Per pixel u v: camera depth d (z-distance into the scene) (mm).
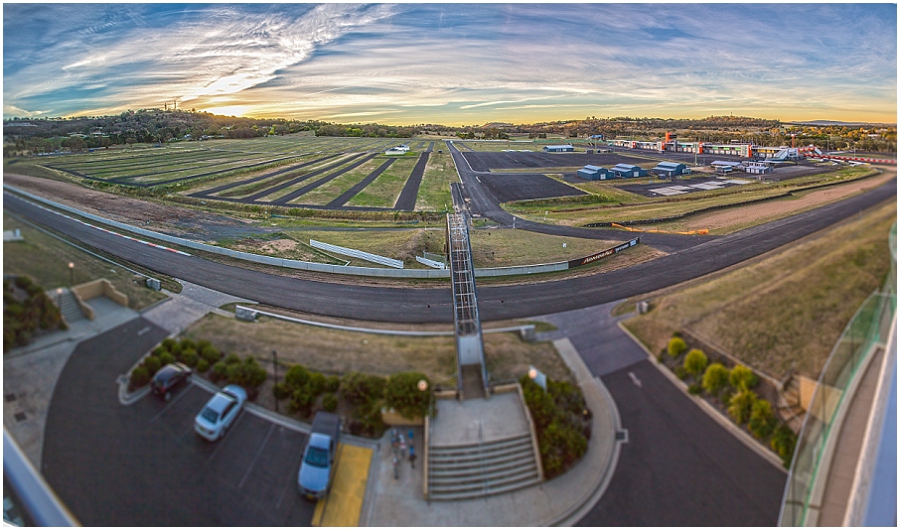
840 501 21281
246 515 20734
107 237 46344
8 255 32969
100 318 31172
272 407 25375
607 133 199750
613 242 53438
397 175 99188
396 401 24172
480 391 26250
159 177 80812
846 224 35594
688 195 69500
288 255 50156
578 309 35781
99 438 23609
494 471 22281
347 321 34844
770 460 22859
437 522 20484
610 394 26578
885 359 25984
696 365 26844
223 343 29891
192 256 46719
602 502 21406
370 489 21703
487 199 79688
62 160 81000
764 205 52719
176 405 25391
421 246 53750
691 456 23172
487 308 37125
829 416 23828
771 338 27484
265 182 85750
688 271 40281
